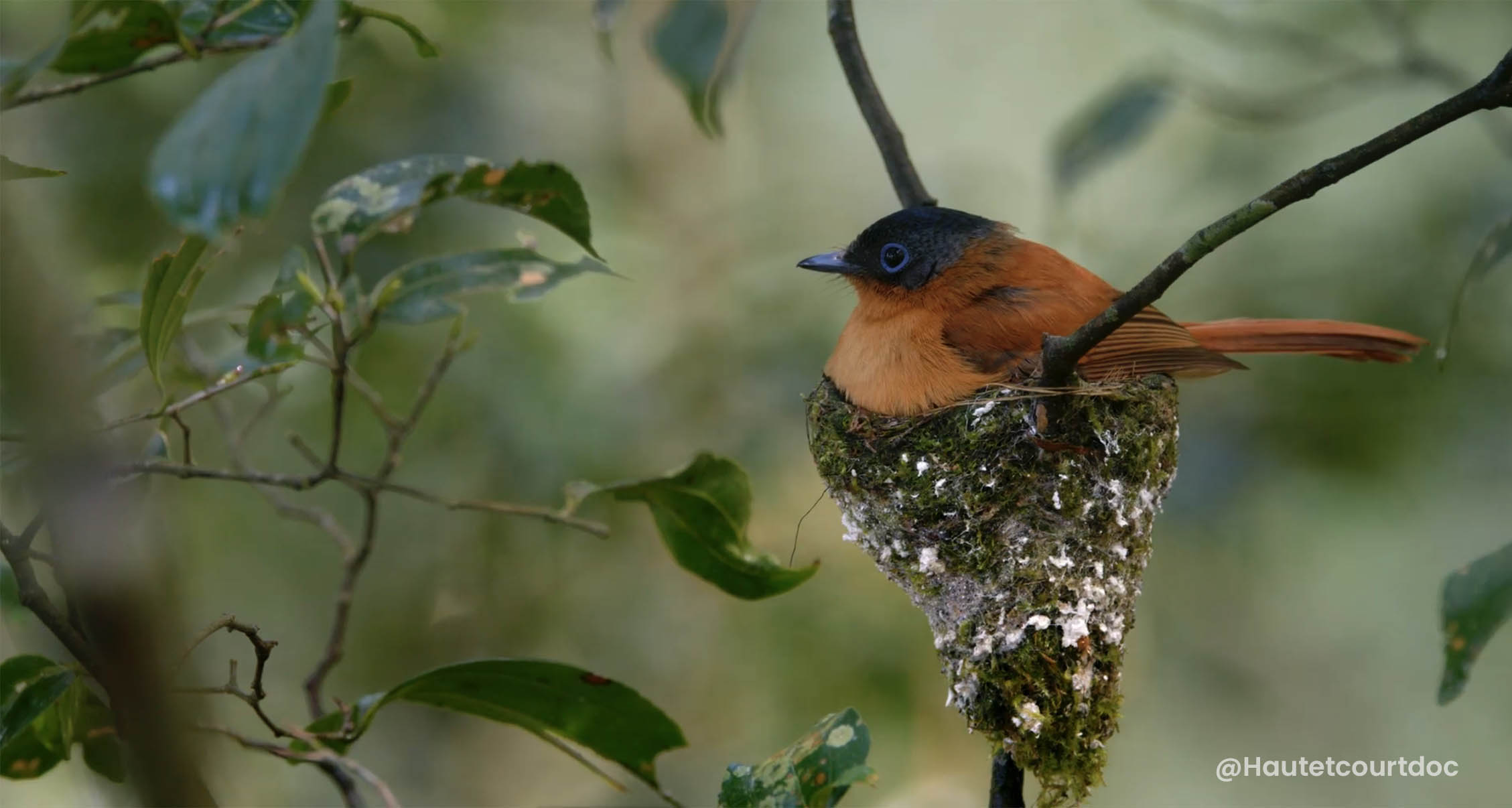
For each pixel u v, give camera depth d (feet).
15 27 27.40
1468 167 40.60
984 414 21.40
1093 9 48.55
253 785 34.86
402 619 37.24
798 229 45.91
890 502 21.74
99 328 20.39
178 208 9.71
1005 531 20.63
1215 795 40.93
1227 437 38.04
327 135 35.09
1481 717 42.24
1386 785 41.14
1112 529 20.61
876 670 36.19
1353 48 41.16
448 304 19.60
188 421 34.06
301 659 36.35
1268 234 41.45
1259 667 41.78
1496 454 38.14
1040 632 19.95
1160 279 15.83
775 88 48.47
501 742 39.58
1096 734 19.83
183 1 15.23
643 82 43.47
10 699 16.19
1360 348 26.89
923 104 48.78
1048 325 23.75
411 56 37.35
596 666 38.06
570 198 18.17
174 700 12.62
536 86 41.70
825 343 39.81
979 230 25.71
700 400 39.17
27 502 21.08
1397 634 40.63
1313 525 38.96
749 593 22.29
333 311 18.03
